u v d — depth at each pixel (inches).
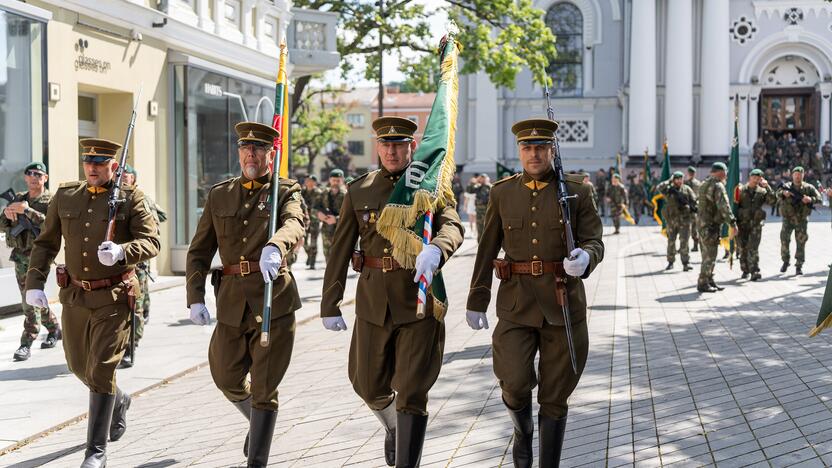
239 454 231.6
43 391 298.5
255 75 759.1
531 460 202.4
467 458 223.1
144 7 572.7
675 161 1614.2
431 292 195.8
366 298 202.1
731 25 1668.3
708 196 539.8
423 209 191.2
